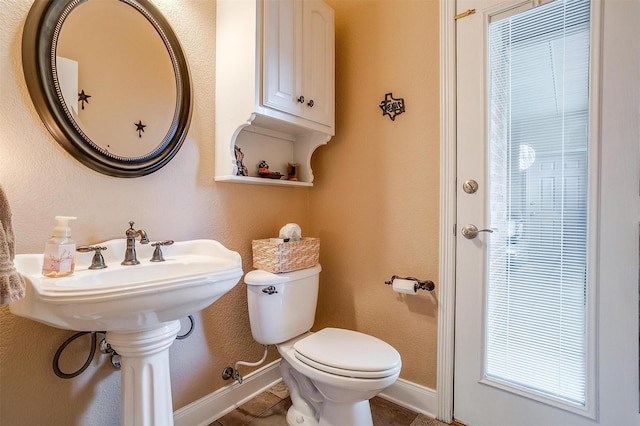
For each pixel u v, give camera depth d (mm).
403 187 1586
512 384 1302
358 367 1136
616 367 1090
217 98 1472
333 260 1866
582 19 1144
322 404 1360
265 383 1743
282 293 1466
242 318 1622
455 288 1430
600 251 1109
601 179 1104
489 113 1336
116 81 1147
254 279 1421
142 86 1220
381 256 1668
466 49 1386
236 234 1579
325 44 1666
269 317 1433
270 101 1374
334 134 1771
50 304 744
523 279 1278
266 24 1359
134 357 964
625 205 1067
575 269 1168
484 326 1359
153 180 1267
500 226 1323
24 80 955
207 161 1454
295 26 1495
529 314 1267
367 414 1272
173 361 1344
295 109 1496
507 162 1306
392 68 1622
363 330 1739
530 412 1259
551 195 1213
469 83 1379
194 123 1402
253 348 1681
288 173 1824
